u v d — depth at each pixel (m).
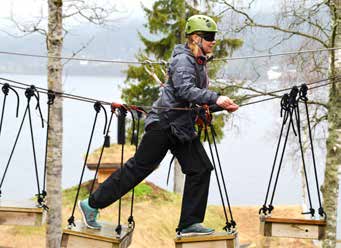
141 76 23.44
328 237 14.55
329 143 14.48
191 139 5.30
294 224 5.55
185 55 5.13
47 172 11.88
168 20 23.27
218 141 24.03
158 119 5.30
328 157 14.51
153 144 5.31
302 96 5.75
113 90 145.00
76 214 18.31
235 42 19.83
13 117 77.88
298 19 15.73
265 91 18.11
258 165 52.03
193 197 5.36
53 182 11.84
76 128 75.25
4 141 55.62
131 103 23.95
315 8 15.41
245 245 20.42
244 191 38.88
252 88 17.27
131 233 5.72
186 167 5.37
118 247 5.28
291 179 44.06
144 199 20.41
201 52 5.14
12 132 63.00
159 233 18.31
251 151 63.50
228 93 18.45
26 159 44.28
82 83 178.50
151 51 23.48
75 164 44.84
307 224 5.53
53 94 6.14
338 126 14.33
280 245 20.89
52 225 11.90
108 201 5.44
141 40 23.47
